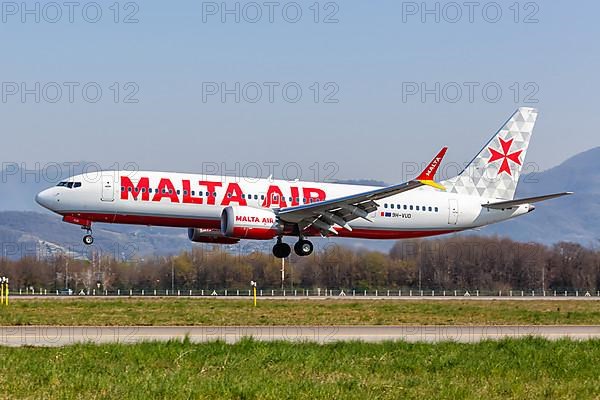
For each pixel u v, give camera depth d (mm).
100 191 159250
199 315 137750
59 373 70625
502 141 191500
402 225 180250
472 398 64812
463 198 186500
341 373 75562
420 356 84750
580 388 69312
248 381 68500
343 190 174125
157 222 163375
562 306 181125
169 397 62500
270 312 147625
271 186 169000
